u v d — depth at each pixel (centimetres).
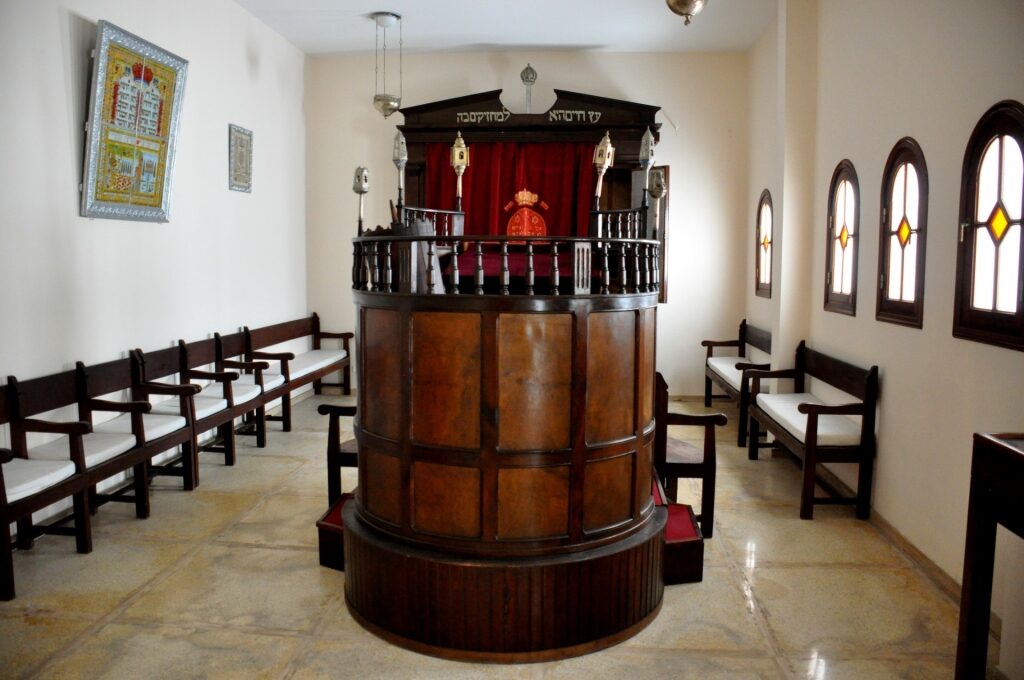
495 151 797
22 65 427
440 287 449
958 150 372
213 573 391
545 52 830
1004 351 329
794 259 621
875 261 479
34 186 438
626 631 329
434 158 806
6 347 419
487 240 312
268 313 763
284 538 439
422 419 320
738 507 498
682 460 443
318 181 865
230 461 580
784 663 311
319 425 718
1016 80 322
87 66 478
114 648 318
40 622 339
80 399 460
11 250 422
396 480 331
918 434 412
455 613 311
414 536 324
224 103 660
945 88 386
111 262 507
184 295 598
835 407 468
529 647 311
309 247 870
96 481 414
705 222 838
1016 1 321
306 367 727
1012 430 322
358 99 855
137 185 521
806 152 612
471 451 313
